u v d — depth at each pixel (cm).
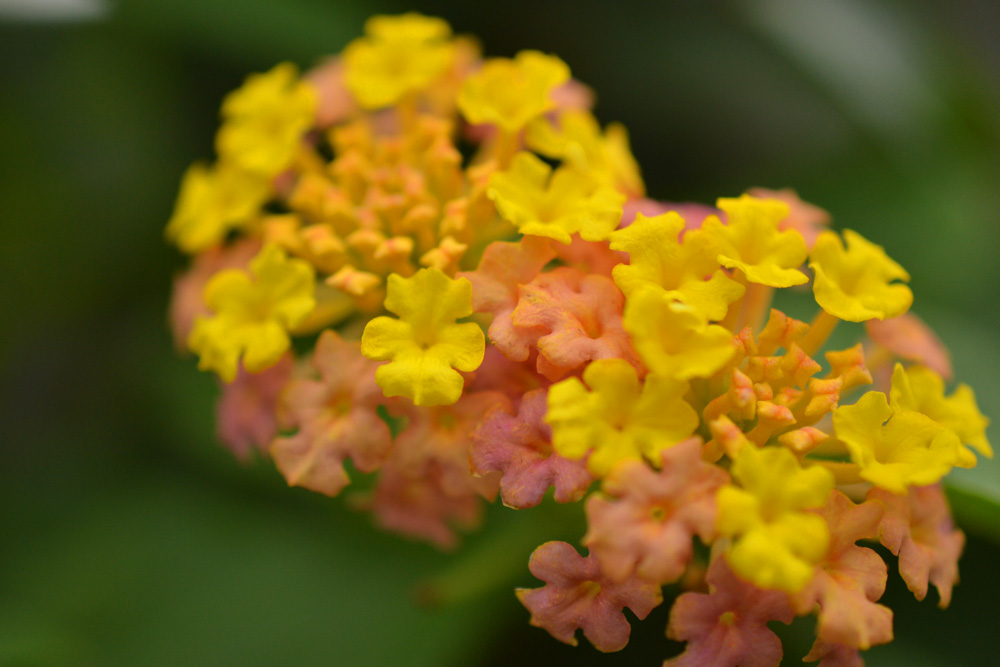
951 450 15
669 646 17
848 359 15
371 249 16
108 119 18
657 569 14
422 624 17
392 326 15
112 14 18
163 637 18
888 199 19
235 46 18
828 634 14
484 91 16
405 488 16
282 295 16
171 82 18
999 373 18
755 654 15
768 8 19
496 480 15
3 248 18
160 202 19
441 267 15
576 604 15
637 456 15
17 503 18
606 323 15
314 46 18
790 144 19
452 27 19
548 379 15
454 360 15
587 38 19
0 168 18
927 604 17
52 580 18
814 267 15
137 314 19
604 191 16
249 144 17
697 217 16
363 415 15
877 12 19
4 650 17
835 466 15
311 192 17
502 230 16
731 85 19
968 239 19
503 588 17
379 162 17
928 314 18
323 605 18
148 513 18
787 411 15
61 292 19
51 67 18
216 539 18
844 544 15
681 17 19
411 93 17
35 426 19
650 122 19
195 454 18
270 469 18
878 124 19
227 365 16
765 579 14
